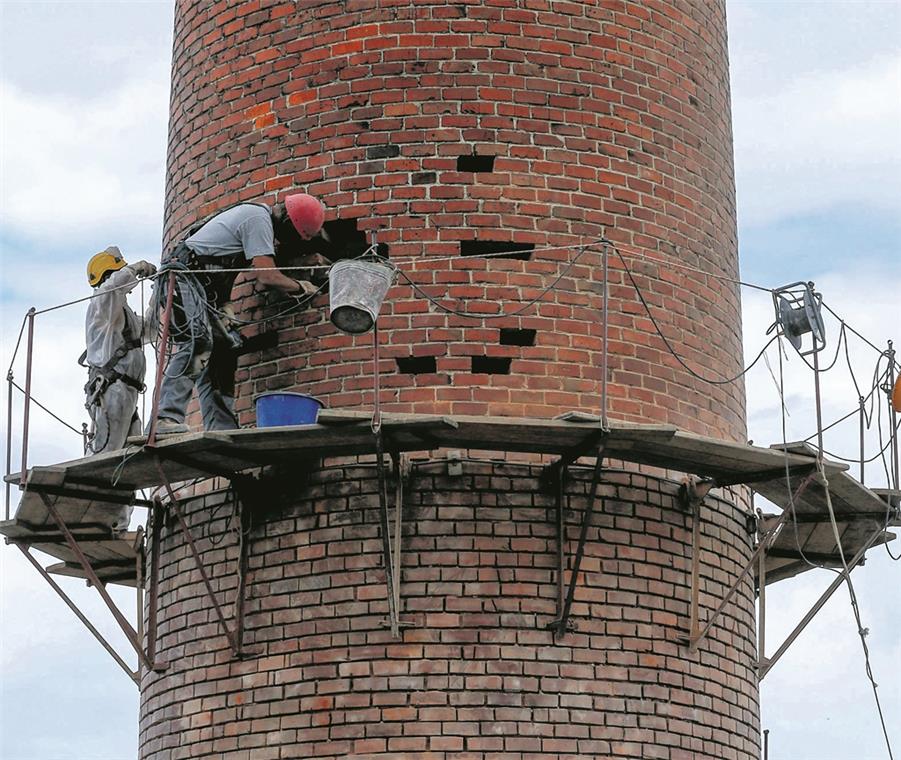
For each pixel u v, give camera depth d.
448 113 19.58
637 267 19.59
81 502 19.30
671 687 18.34
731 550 19.62
